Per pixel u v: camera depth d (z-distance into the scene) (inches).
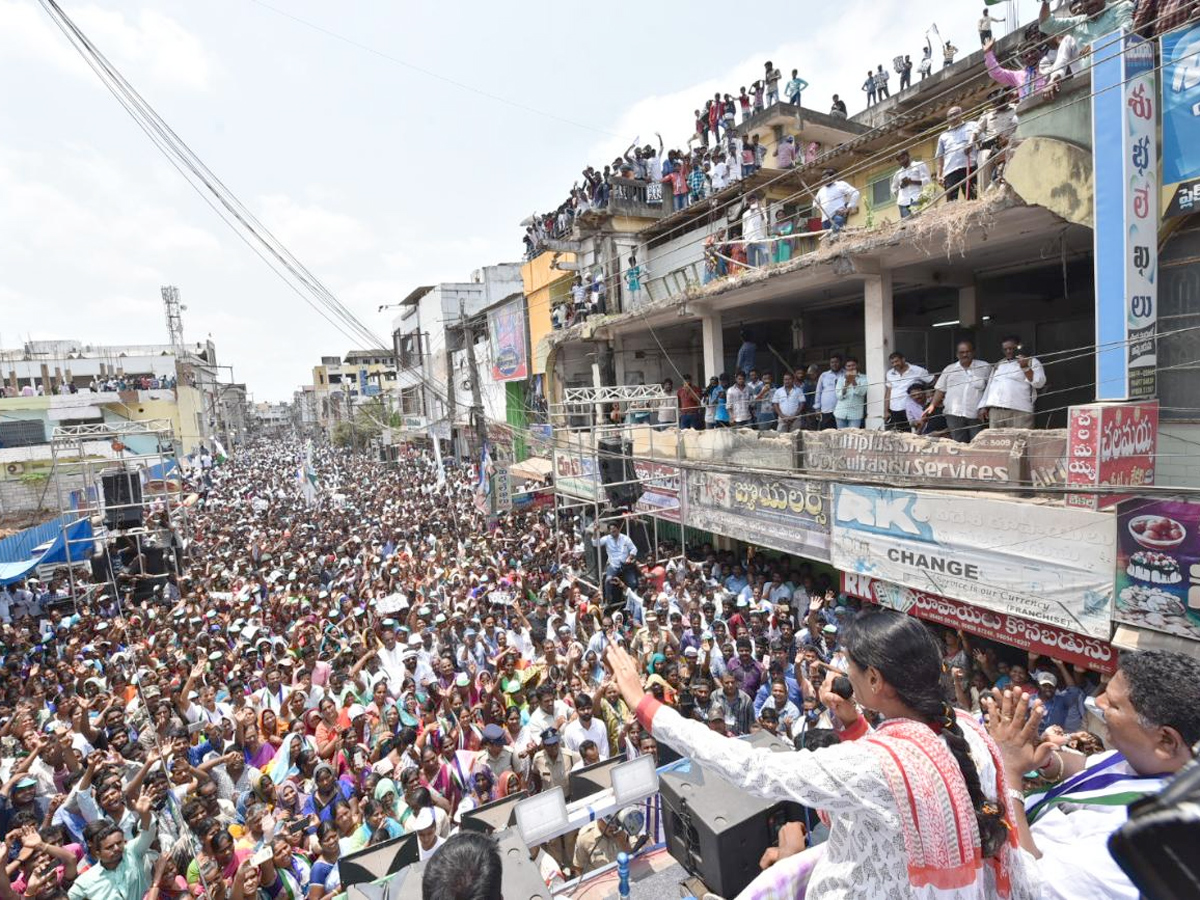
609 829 167.6
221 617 529.0
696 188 749.9
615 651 81.0
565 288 964.6
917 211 437.1
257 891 227.0
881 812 59.8
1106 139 288.0
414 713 349.1
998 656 373.1
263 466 2009.1
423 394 1711.4
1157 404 298.7
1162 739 69.7
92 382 1977.1
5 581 562.9
